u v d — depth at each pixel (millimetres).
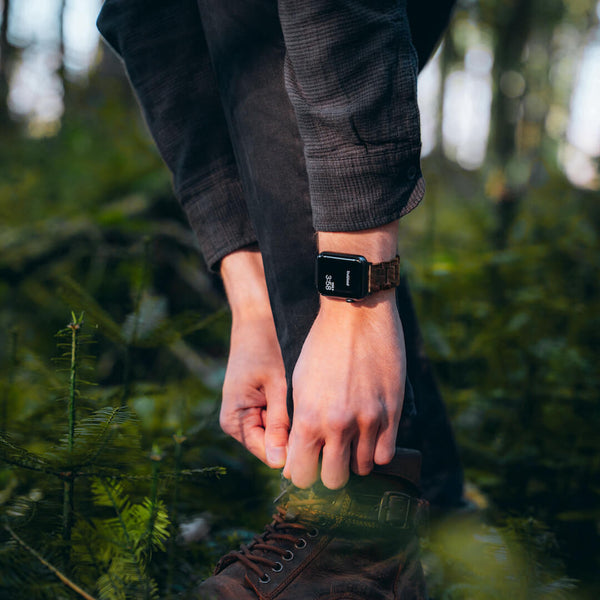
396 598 995
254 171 1019
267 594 916
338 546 982
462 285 2666
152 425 1643
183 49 1208
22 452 833
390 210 874
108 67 6004
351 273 853
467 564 1151
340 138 855
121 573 810
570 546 1385
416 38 1247
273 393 1082
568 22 9695
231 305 1201
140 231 3299
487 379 2070
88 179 4605
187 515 1328
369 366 862
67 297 1297
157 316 1371
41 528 874
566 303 2260
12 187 4562
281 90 1005
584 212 3137
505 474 1615
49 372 1301
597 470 1539
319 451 881
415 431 1373
